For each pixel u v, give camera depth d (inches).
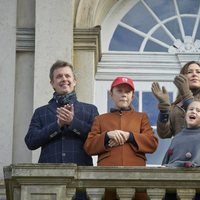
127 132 498.3
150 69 629.9
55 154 506.0
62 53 601.6
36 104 594.6
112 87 510.6
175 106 514.9
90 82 610.5
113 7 637.9
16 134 596.1
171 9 639.8
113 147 498.0
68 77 516.4
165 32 636.1
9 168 488.4
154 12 639.1
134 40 635.5
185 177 483.8
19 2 612.7
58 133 505.7
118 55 631.2
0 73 602.2
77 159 506.6
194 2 640.4
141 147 498.6
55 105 516.7
